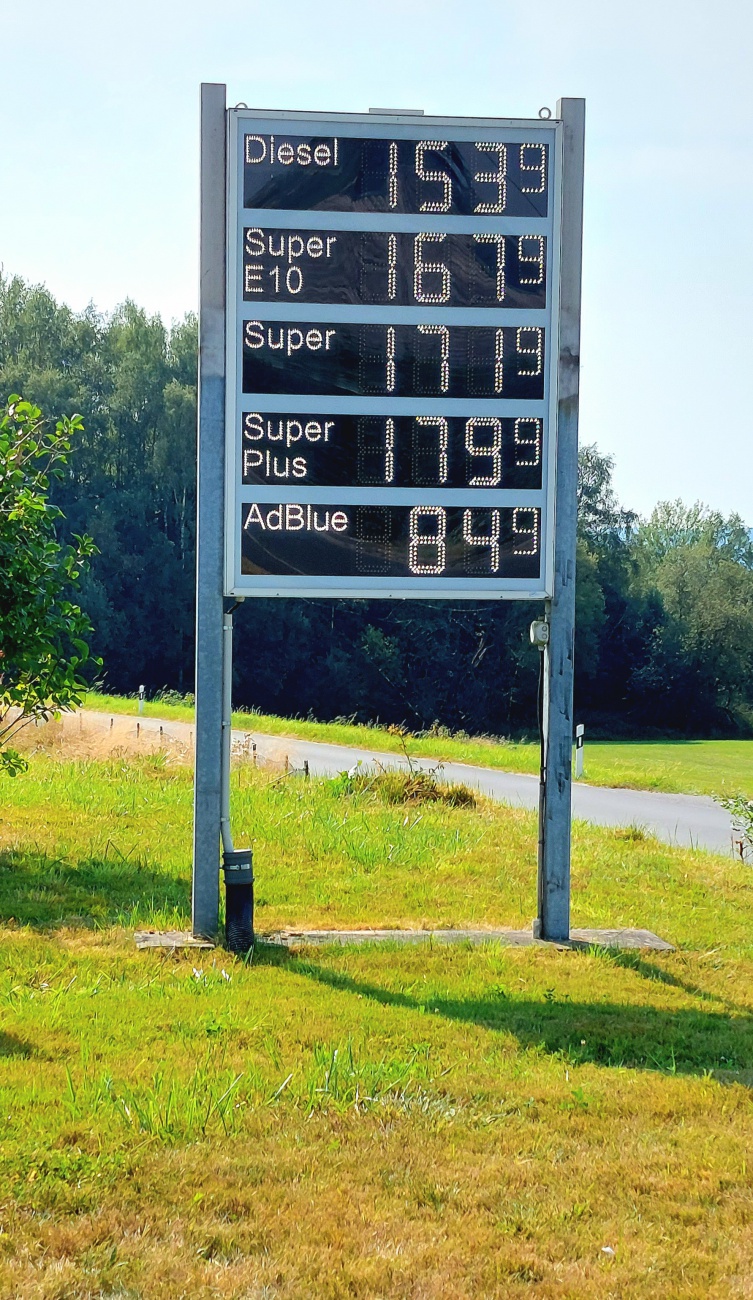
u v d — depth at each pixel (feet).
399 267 29.73
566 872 30.53
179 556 196.75
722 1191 15.60
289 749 82.74
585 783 80.79
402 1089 18.86
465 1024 22.63
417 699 199.11
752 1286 13.17
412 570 29.73
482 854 41.75
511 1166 16.06
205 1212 14.37
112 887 34.55
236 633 189.16
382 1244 13.79
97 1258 13.12
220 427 29.45
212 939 28.81
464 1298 12.71
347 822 45.37
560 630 30.50
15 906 31.37
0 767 36.86
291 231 29.45
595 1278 13.23
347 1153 16.19
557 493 30.22
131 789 51.62
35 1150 15.57
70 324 207.82
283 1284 12.78
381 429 29.66
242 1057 19.99
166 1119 16.78
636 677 239.30
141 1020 21.93
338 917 32.53
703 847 52.16
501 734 201.46
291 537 29.43
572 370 30.14
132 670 187.73
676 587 250.57
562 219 30.14
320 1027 21.91
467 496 29.91
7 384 188.85
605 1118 18.08
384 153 29.71
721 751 165.07
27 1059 19.54
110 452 194.49
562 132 30.04
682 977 27.37
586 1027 22.81
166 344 206.39
